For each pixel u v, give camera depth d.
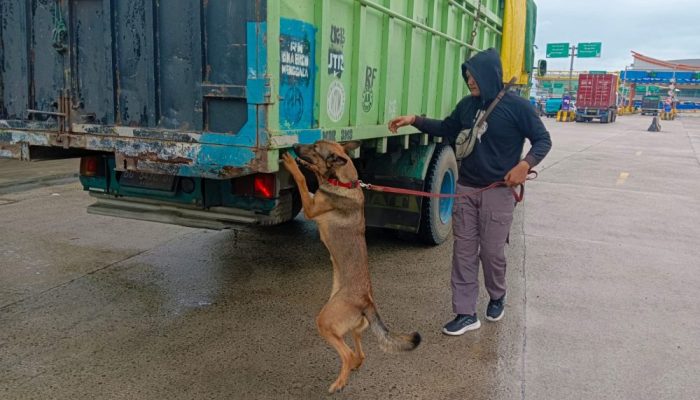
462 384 3.38
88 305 4.39
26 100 4.05
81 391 3.15
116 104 3.75
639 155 17.28
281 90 3.31
